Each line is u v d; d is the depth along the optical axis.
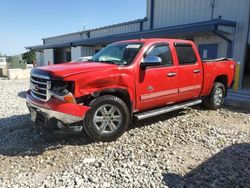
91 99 4.89
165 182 3.68
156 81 5.77
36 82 5.04
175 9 16.75
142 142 5.12
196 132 5.71
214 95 7.64
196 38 15.30
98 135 4.97
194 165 4.19
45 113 4.69
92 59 6.25
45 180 3.78
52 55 32.38
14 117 7.09
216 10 14.21
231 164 4.23
